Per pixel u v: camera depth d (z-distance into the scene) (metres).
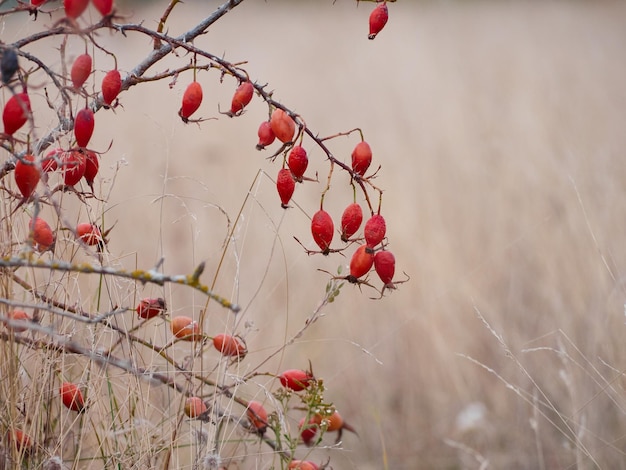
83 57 2.34
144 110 9.89
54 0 2.46
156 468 2.96
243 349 3.07
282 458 3.02
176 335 3.00
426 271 6.02
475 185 7.26
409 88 11.75
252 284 5.96
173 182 7.56
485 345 5.57
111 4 2.23
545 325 5.54
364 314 5.82
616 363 4.65
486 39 15.60
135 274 2.14
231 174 7.93
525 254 6.29
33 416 2.78
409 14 19.75
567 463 4.61
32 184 2.38
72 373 3.34
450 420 5.18
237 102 2.59
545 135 8.22
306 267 6.33
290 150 2.59
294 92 12.73
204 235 6.53
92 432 3.13
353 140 9.64
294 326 5.64
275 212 7.17
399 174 7.77
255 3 24.39
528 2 21.50
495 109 9.72
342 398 5.36
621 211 6.07
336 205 7.58
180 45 2.60
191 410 2.92
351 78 13.38
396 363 5.55
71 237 3.06
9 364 2.73
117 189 7.07
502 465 4.73
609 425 4.57
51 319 2.86
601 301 5.10
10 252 2.70
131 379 3.01
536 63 13.03
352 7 22.86
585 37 16.06
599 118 9.26
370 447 5.04
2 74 2.17
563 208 6.57
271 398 3.09
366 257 2.60
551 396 5.00
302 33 19.08
